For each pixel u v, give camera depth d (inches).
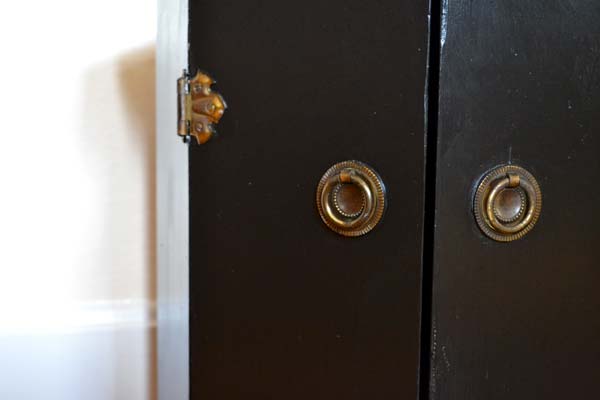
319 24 22.2
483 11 21.4
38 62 32.2
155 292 33.9
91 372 33.0
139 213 33.6
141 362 33.5
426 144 21.4
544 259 22.1
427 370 21.8
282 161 22.8
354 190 22.0
